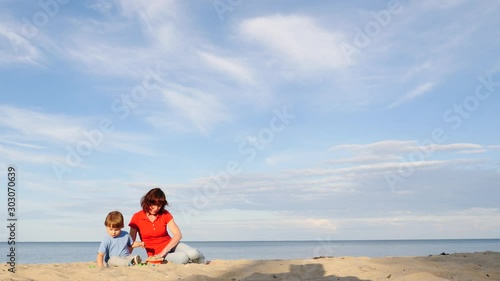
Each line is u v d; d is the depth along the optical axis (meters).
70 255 50.03
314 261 6.97
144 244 7.22
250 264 6.69
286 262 6.90
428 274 5.31
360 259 7.24
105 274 5.68
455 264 6.56
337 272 5.96
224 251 72.44
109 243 6.87
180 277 5.49
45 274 5.64
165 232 7.21
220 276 5.73
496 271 5.96
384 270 5.96
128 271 5.90
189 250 7.05
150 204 7.01
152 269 6.07
